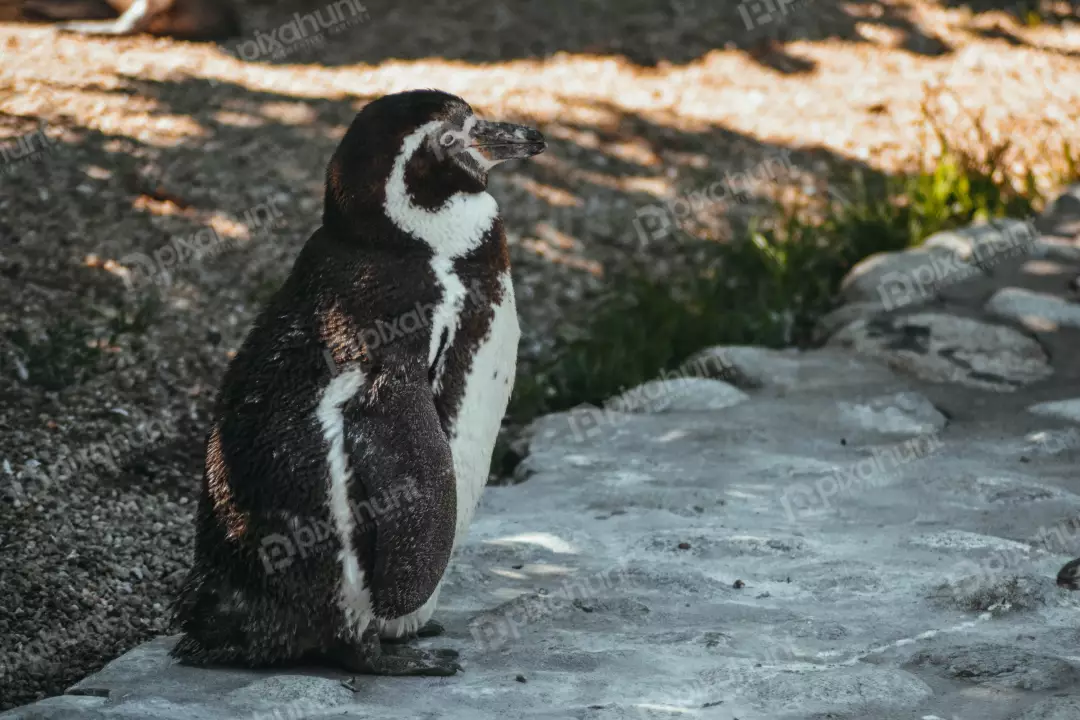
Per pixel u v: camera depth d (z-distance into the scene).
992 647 12.86
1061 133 37.06
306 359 12.20
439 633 13.98
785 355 24.62
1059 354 23.89
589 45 40.66
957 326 24.67
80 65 34.53
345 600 12.24
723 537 16.56
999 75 40.50
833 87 39.53
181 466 20.50
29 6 37.03
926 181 32.31
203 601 12.53
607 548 16.56
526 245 31.77
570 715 11.62
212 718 11.35
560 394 25.25
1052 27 44.06
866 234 30.95
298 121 33.94
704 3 43.56
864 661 12.98
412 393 12.01
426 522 11.76
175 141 31.78
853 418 21.67
